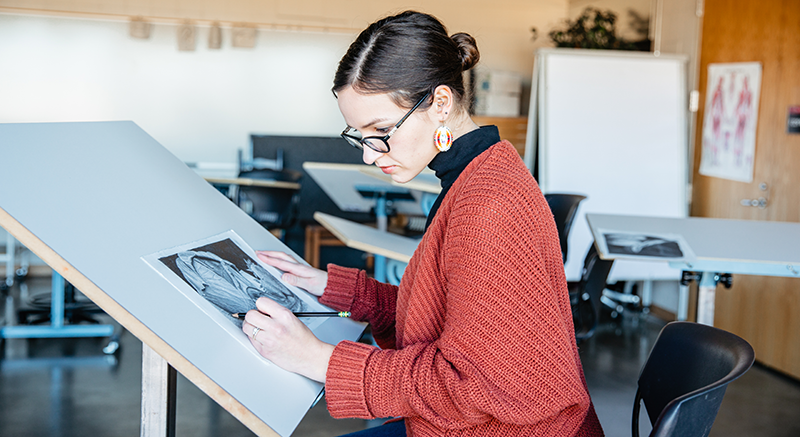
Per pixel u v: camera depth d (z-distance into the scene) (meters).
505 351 0.82
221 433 2.66
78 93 6.11
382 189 3.71
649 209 4.46
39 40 5.96
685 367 1.18
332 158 6.40
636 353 3.91
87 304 4.29
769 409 3.09
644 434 2.79
